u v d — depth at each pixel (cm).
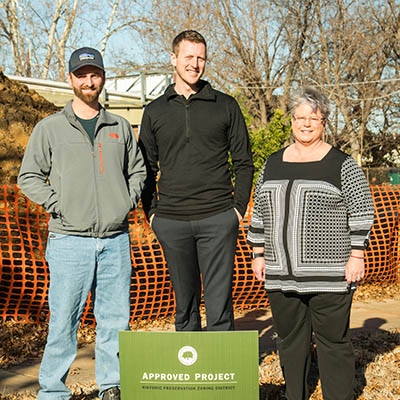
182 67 397
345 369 390
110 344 400
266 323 662
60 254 383
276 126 1285
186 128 400
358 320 678
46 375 388
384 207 845
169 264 417
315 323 392
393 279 850
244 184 417
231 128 412
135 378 324
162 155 412
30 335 589
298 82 3541
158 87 1950
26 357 536
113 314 399
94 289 404
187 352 321
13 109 902
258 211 405
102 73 384
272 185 387
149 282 669
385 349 547
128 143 402
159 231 414
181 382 322
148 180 425
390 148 3709
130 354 324
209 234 405
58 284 385
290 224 377
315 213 374
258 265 409
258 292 718
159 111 408
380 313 713
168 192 409
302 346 401
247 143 421
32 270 640
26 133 898
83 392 443
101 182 384
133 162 405
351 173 376
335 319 381
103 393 400
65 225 382
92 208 381
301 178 379
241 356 321
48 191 379
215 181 405
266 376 470
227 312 416
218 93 413
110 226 386
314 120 380
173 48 403
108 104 1628
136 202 400
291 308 391
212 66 3300
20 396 441
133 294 660
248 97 3366
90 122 389
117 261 395
